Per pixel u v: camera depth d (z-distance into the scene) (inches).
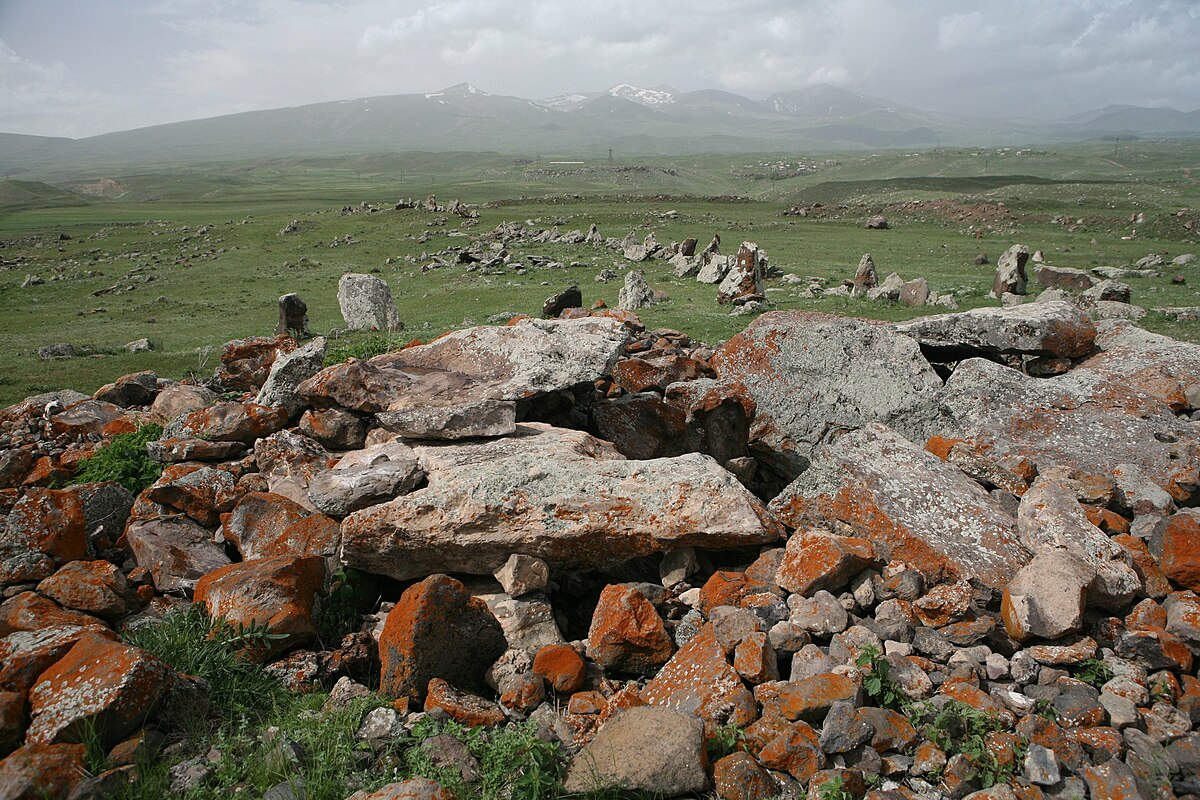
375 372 423.5
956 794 208.5
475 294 1523.1
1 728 207.5
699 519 291.7
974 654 256.7
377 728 225.9
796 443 454.9
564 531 291.3
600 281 1626.5
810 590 285.3
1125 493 365.7
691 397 454.6
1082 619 260.7
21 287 1995.6
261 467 385.7
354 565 307.6
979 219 2758.4
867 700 238.7
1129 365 482.3
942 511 326.3
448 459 351.3
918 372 467.8
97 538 344.8
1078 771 211.8
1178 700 243.6
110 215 4665.4
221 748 220.7
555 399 455.8
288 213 3969.0
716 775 210.5
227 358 662.5
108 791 196.7
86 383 893.8
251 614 266.2
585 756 212.5
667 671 253.9
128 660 219.6
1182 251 1893.5
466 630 264.5
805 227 2652.6
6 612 270.8
